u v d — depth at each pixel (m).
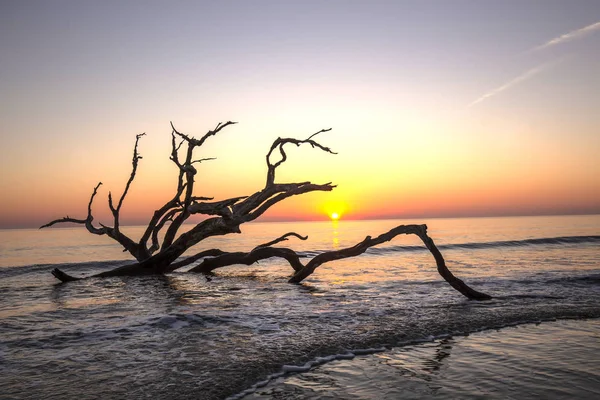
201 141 16.56
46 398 5.10
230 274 18.23
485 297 11.57
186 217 17.33
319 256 14.78
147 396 5.18
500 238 48.91
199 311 10.00
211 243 45.84
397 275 17.33
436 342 7.62
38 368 6.15
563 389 5.41
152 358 6.60
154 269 18.00
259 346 7.24
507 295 12.09
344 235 69.19
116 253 36.91
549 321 9.09
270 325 8.67
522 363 6.48
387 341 7.62
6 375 5.87
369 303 11.07
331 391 5.43
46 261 28.48
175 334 7.98
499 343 7.55
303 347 7.19
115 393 5.26
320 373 6.09
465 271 18.16
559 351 7.06
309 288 13.88
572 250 30.31
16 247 47.72
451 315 9.54
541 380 5.75
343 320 9.12
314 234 74.25
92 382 5.62
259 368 6.19
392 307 10.52
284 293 12.83
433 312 9.89
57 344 7.36
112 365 6.28
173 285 14.77
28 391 5.32
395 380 5.81
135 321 9.00
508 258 24.56
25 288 14.50
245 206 16.45
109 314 9.78
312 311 10.04
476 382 5.70
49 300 11.91
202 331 8.20
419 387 5.54
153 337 7.78
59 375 5.87
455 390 5.42
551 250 30.59
